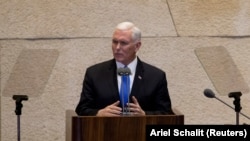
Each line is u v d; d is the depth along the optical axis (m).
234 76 16.28
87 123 12.97
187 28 21.38
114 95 15.30
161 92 15.57
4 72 20.89
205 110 21.34
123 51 15.27
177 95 21.28
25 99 15.43
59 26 21.09
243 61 21.39
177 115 13.20
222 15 21.44
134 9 21.31
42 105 21.02
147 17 21.31
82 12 21.17
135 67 15.65
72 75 21.08
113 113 13.80
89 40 21.16
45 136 21.08
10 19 21.02
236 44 21.42
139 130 13.11
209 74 16.47
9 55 20.91
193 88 21.33
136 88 15.39
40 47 20.97
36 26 21.03
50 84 21.02
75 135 12.98
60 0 21.14
